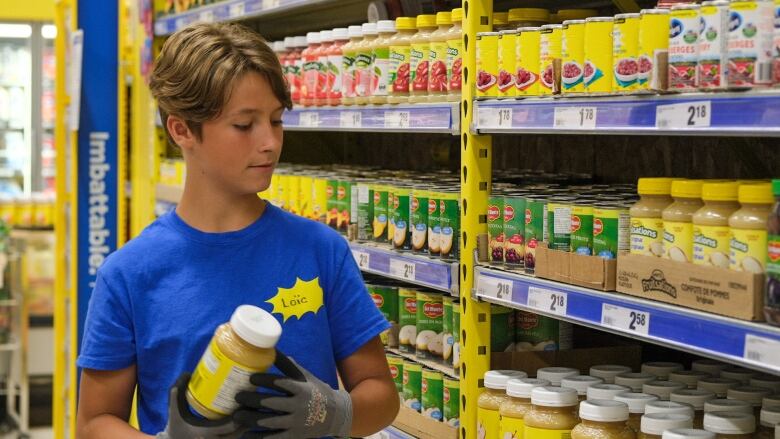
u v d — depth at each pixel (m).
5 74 8.68
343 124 3.07
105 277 1.71
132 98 5.43
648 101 1.88
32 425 6.96
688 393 2.14
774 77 1.63
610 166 3.08
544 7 3.14
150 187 5.18
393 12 3.10
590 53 2.04
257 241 1.73
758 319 1.67
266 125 1.65
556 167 3.32
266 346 1.47
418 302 2.88
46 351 7.51
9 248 6.48
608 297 2.00
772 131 1.61
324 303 1.77
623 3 2.59
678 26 1.79
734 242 1.71
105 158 5.28
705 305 1.76
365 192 3.08
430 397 2.78
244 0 3.74
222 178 1.67
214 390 1.47
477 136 2.48
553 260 2.20
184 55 1.63
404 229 2.85
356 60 3.02
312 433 1.53
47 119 8.79
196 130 1.66
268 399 1.48
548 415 2.16
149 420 1.71
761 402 2.07
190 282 1.70
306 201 3.42
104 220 5.29
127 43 5.45
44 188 8.83
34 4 8.57
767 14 1.64
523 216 2.38
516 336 2.60
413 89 2.75
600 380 2.33
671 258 1.87
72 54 5.14
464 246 2.52
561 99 2.14
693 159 2.77
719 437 1.92
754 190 1.68
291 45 3.46
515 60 2.32
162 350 1.69
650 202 1.94
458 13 2.56
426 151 3.94
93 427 1.69
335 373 1.78
